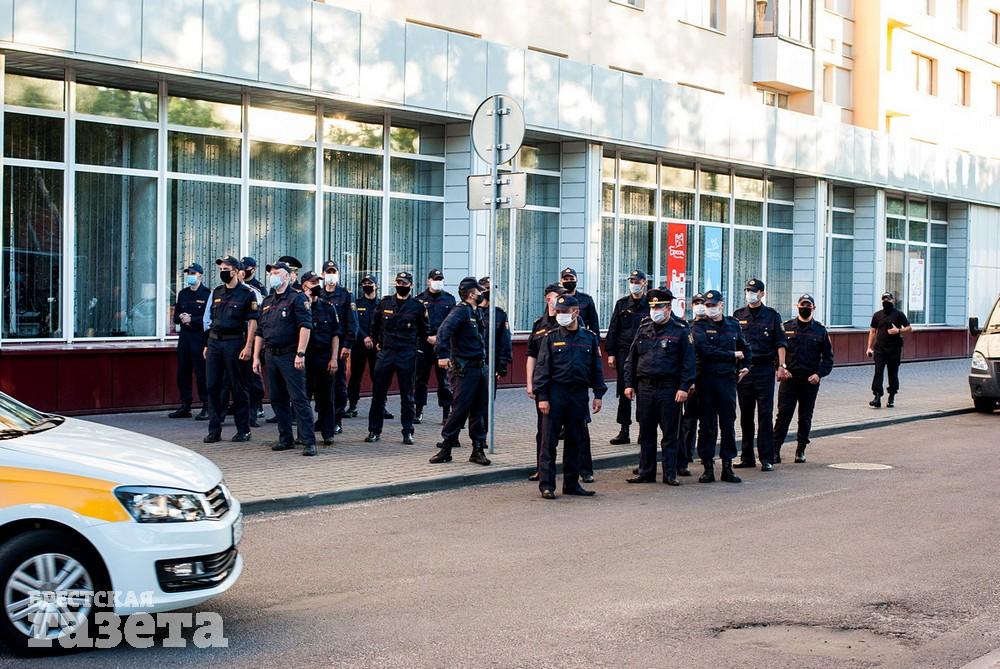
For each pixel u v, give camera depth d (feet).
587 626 21.06
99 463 19.42
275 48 53.11
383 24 57.88
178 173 53.67
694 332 39.65
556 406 35.78
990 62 132.36
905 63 116.16
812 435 54.08
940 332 113.39
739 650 19.71
